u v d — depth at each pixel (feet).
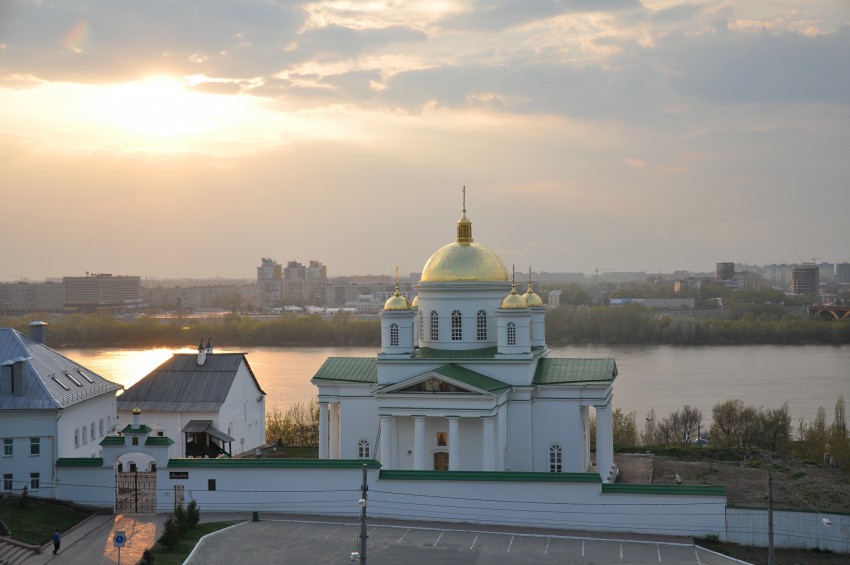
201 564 254.27
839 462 404.77
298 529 287.89
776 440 461.37
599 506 288.51
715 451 412.57
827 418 560.20
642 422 547.49
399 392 329.93
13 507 290.56
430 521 297.33
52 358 342.64
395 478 300.61
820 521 276.41
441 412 327.06
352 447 356.38
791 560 265.54
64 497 305.53
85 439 333.42
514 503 293.23
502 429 335.67
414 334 363.35
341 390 358.02
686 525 284.00
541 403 344.69
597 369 350.23
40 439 305.32
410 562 256.93
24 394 308.40
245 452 415.23
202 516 302.04
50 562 253.65
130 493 311.06
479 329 355.97
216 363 407.85
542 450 343.67
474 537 281.33
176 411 387.55
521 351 343.87
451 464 325.62
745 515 280.72
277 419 491.72
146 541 272.92
